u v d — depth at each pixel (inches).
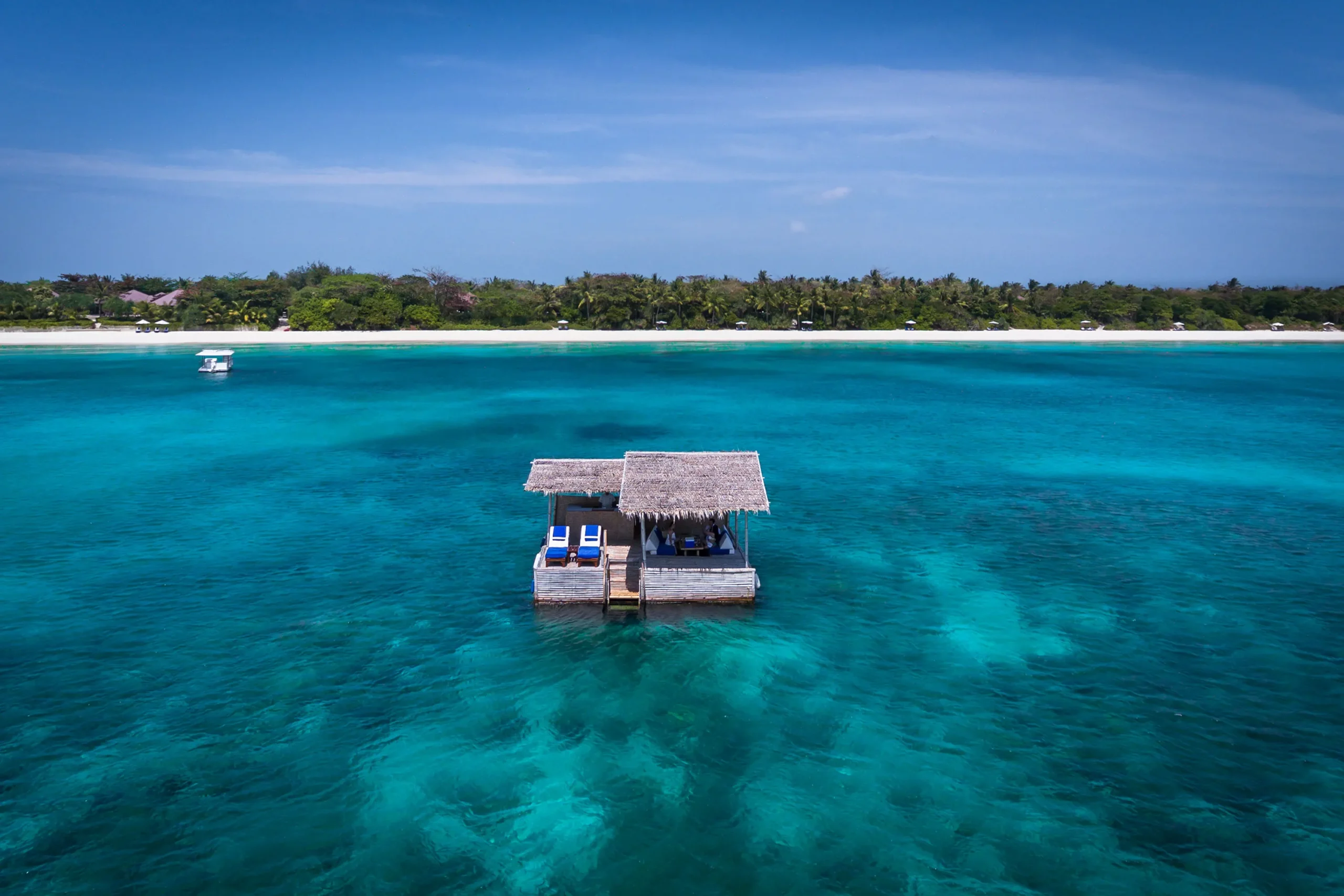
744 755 753.6
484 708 828.6
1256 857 618.8
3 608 1053.8
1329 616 1040.8
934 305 5944.9
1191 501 1581.0
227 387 3132.4
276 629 1002.1
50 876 595.2
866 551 1286.9
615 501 1246.9
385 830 650.2
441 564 1232.2
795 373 3727.9
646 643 971.9
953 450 2050.9
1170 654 942.4
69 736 767.7
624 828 655.8
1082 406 2780.5
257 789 697.6
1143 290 6510.8
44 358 4033.0
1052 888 592.1
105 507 1520.7
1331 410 2687.0
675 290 5772.6
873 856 625.0
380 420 2437.3
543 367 3882.9
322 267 6732.3
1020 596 1107.9
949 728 794.2
